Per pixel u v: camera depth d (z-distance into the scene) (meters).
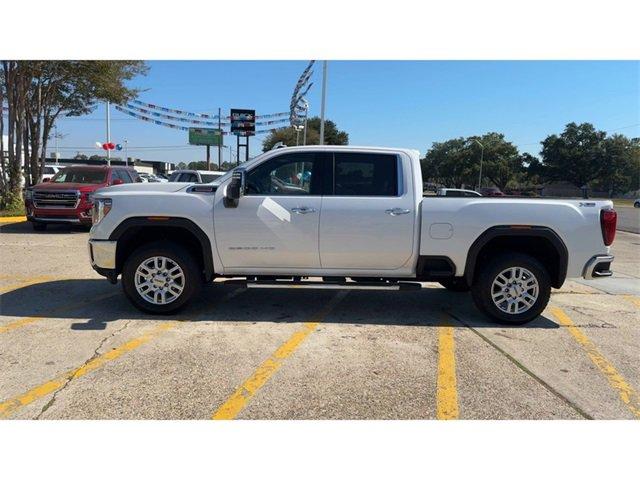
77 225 13.74
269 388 3.82
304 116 25.06
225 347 4.66
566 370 4.30
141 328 5.17
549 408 3.61
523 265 5.41
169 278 5.53
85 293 6.59
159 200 5.42
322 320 5.63
